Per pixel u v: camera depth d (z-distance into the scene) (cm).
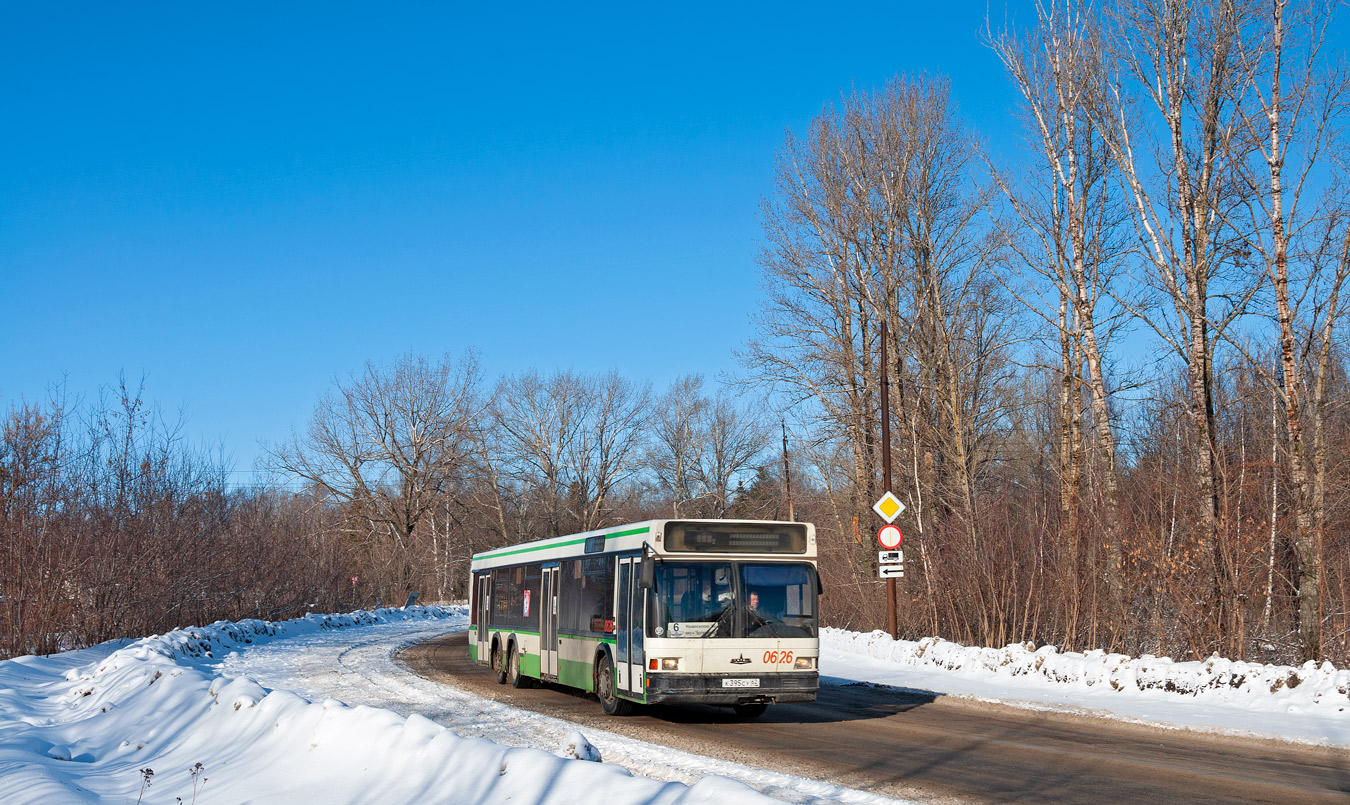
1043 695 1705
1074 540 2341
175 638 2300
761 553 1454
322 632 3488
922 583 2958
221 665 2209
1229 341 2120
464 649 2972
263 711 1115
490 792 775
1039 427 3959
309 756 957
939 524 2952
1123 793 909
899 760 1091
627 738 1246
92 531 2539
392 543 6662
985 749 1170
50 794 841
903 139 3731
